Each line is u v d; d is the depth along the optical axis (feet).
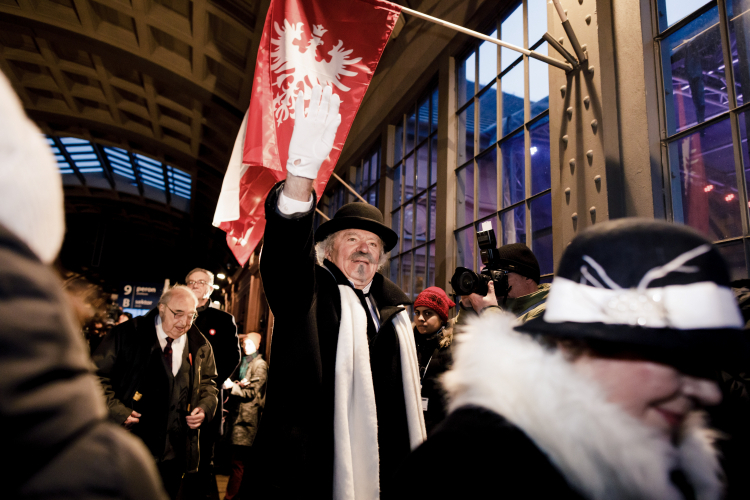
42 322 0.83
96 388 0.98
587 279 1.64
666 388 1.62
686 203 7.10
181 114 36.11
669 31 7.64
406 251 16.52
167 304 7.36
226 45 26.37
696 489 1.86
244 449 12.49
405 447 4.59
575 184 8.77
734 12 6.74
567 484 1.45
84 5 26.66
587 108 8.71
